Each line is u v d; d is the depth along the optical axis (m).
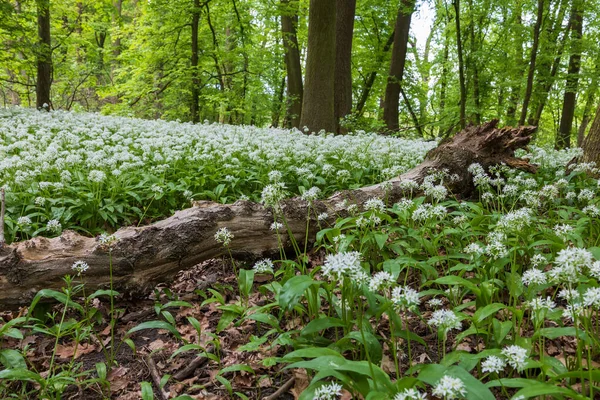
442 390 1.79
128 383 3.16
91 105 26.58
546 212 5.39
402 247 4.25
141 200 6.34
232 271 4.89
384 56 22.27
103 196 6.14
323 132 11.83
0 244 3.62
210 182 7.03
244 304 4.11
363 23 22.25
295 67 19.16
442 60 22.34
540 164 7.40
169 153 7.65
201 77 19.78
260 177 7.15
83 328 3.56
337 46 16.19
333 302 3.22
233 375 3.12
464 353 2.45
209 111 22.83
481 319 2.54
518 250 3.65
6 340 3.64
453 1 14.61
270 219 4.80
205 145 8.54
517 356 2.03
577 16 16.52
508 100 18.62
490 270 3.35
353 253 2.57
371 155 8.37
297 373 3.03
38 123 9.98
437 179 6.14
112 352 3.31
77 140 8.07
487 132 6.67
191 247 4.30
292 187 7.11
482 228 4.32
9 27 12.24
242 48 19.44
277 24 22.75
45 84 14.73
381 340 3.20
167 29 18.30
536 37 14.33
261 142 8.98
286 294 2.62
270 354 3.27
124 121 11.95
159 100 20.88
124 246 4.00
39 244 3.79
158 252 4.13
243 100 21.00
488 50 16.33
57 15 18.31
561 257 2.19
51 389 2.90
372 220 3.78
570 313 2.39
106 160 6.65
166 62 19.20
